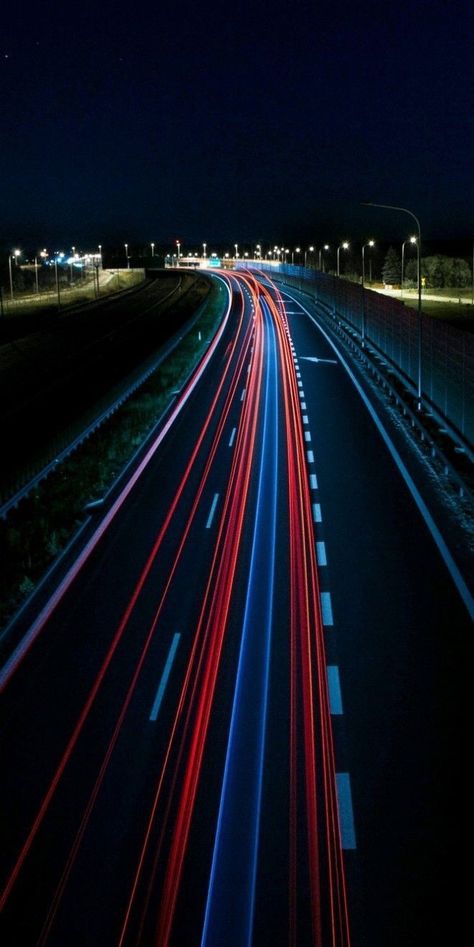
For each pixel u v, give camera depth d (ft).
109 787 38.27
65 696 46.73
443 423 107.86
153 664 50.06
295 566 64.85
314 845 33.81
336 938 29.27
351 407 135.74
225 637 53.16
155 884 32.04
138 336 252.62
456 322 261.65
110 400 139.54
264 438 114.83
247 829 34.96
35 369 196.13
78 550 71.56
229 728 42.68
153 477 95.91
